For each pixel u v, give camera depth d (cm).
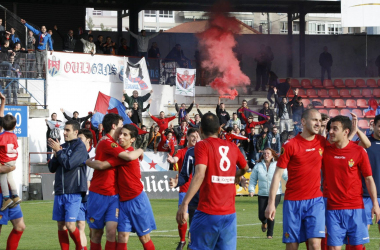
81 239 712
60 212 684
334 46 3053
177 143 1855
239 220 1206
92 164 608
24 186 1628
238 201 1658
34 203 1542
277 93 2503
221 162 507
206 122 518
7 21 1959
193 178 500
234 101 2525
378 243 871
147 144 1858
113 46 2331
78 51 2764
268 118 2066
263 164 934
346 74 3062
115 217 618
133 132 630
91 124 1781
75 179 679
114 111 1812
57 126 1794
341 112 2530
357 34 3094
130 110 1870
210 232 504
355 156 596
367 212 663
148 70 2330
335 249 599
